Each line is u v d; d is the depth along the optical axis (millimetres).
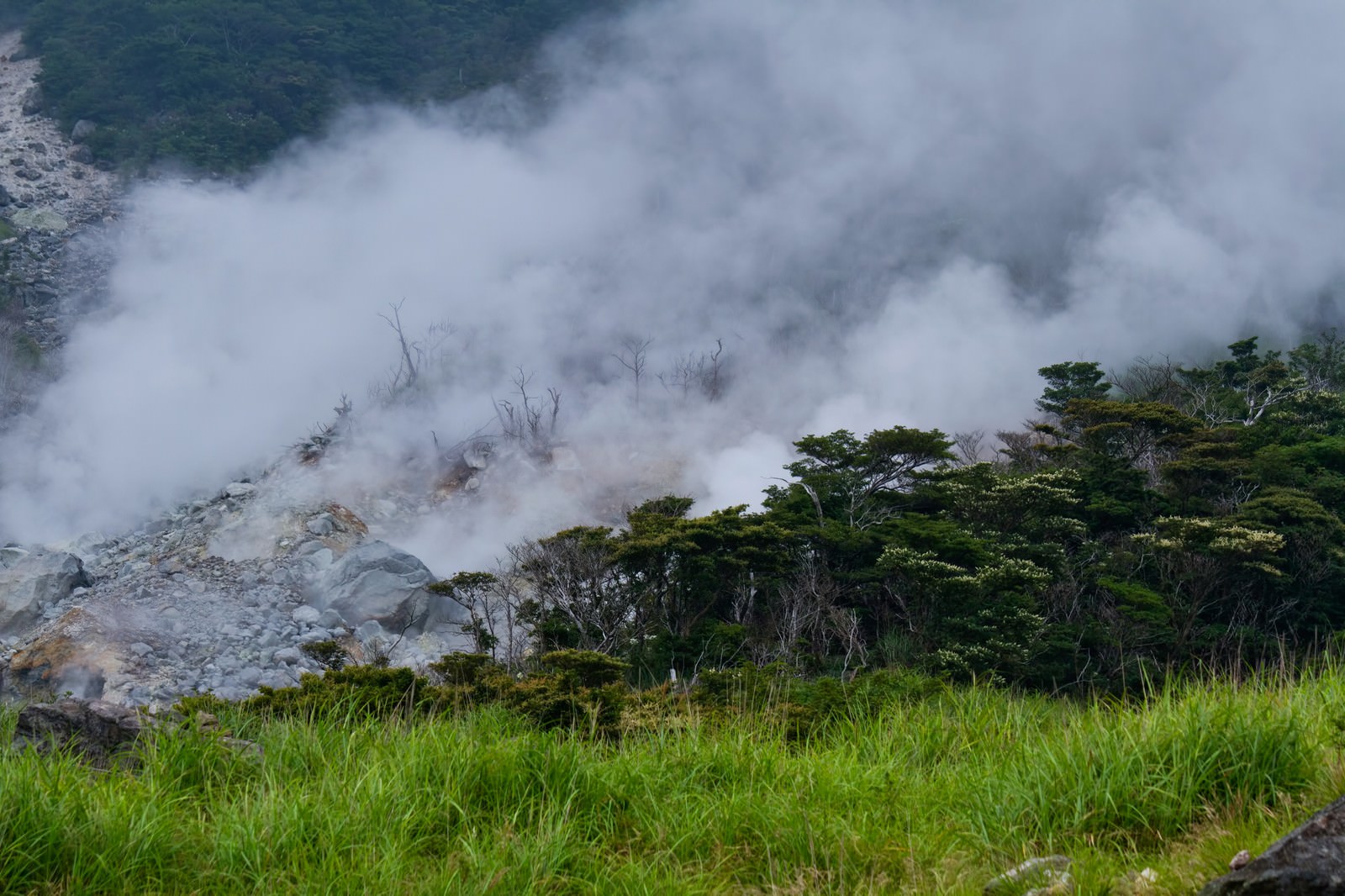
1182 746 6879
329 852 6137
